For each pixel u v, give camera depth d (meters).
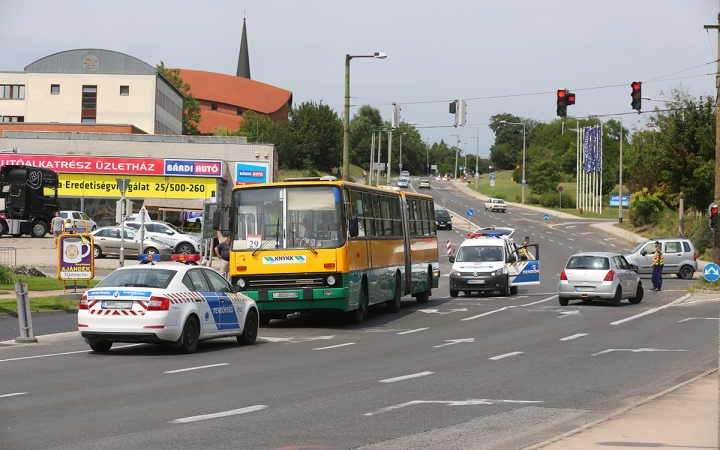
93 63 91.94
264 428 8.96
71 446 8.00
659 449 7.84
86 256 26.62
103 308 15.30
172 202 63.09
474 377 13.07
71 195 62.50
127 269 16.17
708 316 24.58
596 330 20.73
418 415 9.86
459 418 9.72
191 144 65.06
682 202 54.16
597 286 27.75
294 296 21.06
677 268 44.19
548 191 126.88
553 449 7.84
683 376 13.36
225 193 65.56
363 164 194.00
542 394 11.57
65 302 24.88
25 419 9.38
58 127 76.38
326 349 16.78
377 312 26.25
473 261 32.84
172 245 45.47
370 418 9.62
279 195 21.53
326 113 146.00
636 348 17.14
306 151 142.38
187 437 8.45
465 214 99.38
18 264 38.75
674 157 57.72
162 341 15.44
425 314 25.47
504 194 137.12
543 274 45.84
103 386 11.87
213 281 17.19
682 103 58.09
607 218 97.56
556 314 25.20
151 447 7.98
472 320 23.39
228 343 18.03
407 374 13.30
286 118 174.38
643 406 10.34
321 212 21.36
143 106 91.94
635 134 85.12
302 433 8.72
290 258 21.16
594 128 101.00
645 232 74.12
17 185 53.25
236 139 65.56
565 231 79.19
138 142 64.19
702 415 9.68
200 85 165.00
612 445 8.02
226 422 9.27
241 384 12.12
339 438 8.49
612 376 13.33
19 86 104.81
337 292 20.98
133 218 49.78
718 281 33.81
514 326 21.72
